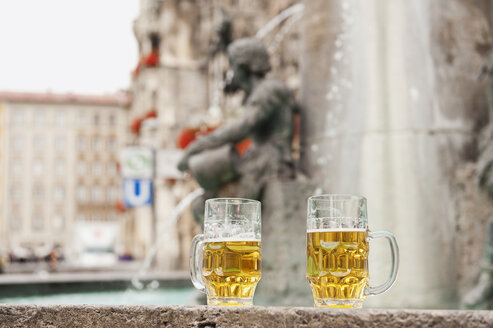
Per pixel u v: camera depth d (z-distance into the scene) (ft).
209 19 116.37
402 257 13.05
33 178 211.20
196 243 5.45
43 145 212.23
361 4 14.42
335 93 14.60
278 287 14.06
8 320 4.47
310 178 14.76
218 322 4.18
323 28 15.10
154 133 112.98
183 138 88.99
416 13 13.98
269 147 14.75
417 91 13.71
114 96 217.77
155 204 104.27
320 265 4.95
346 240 4.92
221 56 104.73
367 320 3.92
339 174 14.20
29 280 27.12
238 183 14.58
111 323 4.37
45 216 210.59
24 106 212.43
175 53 116.57
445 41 13.97
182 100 114.73
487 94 13.56
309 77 15.26
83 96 215.10
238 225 5.08
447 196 13.26
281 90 14.84
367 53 14.17
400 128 13.62
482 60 14.17
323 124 14.75
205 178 14.62
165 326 4.27
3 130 210.38
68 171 212.64
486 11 14.53
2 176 209.36
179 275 32.89
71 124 213.25
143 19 127.13
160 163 57.77
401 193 13.37
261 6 110.52
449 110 13.69
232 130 14.61
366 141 13.83
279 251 14.14
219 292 5.04
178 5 117.60
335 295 4.90
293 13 51.21
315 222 5.03
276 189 14.33
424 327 3.87
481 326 3.83
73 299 26.43
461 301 12.79
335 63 14.71
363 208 5.07
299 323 4.01
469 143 13.62
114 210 212.84
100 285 28.58
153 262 101.71
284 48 80.28
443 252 13.02
